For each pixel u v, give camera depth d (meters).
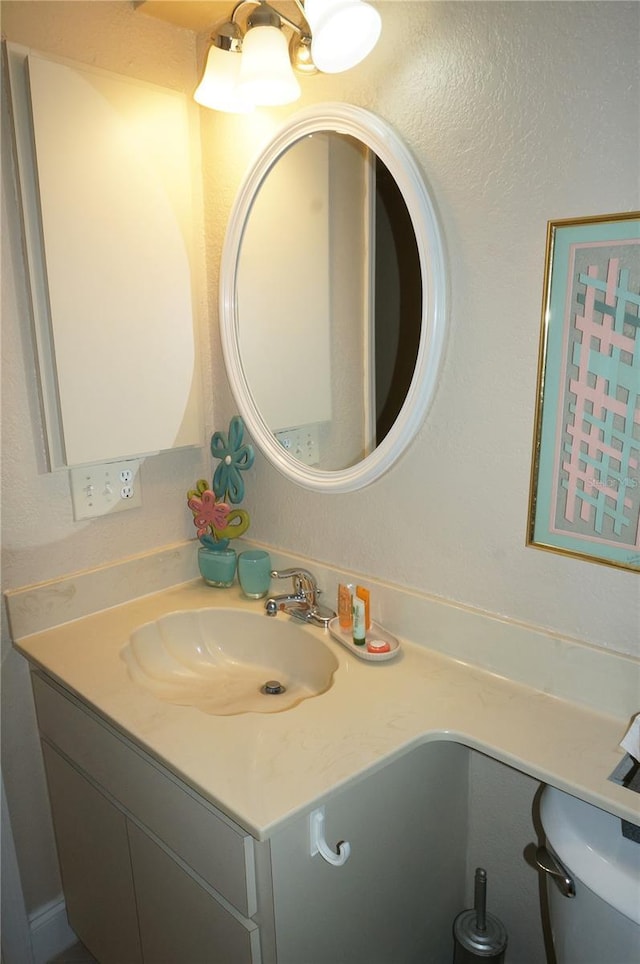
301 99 1.27
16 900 1.48
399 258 1.15
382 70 1.13
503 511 1.13
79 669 1.27
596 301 0.96
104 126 1.31
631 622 1.02
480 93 1.02
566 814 0.98
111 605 1.52
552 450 1.05
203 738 1.04
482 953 1.27
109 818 1.27
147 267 1.43
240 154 1.42
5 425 1.31
